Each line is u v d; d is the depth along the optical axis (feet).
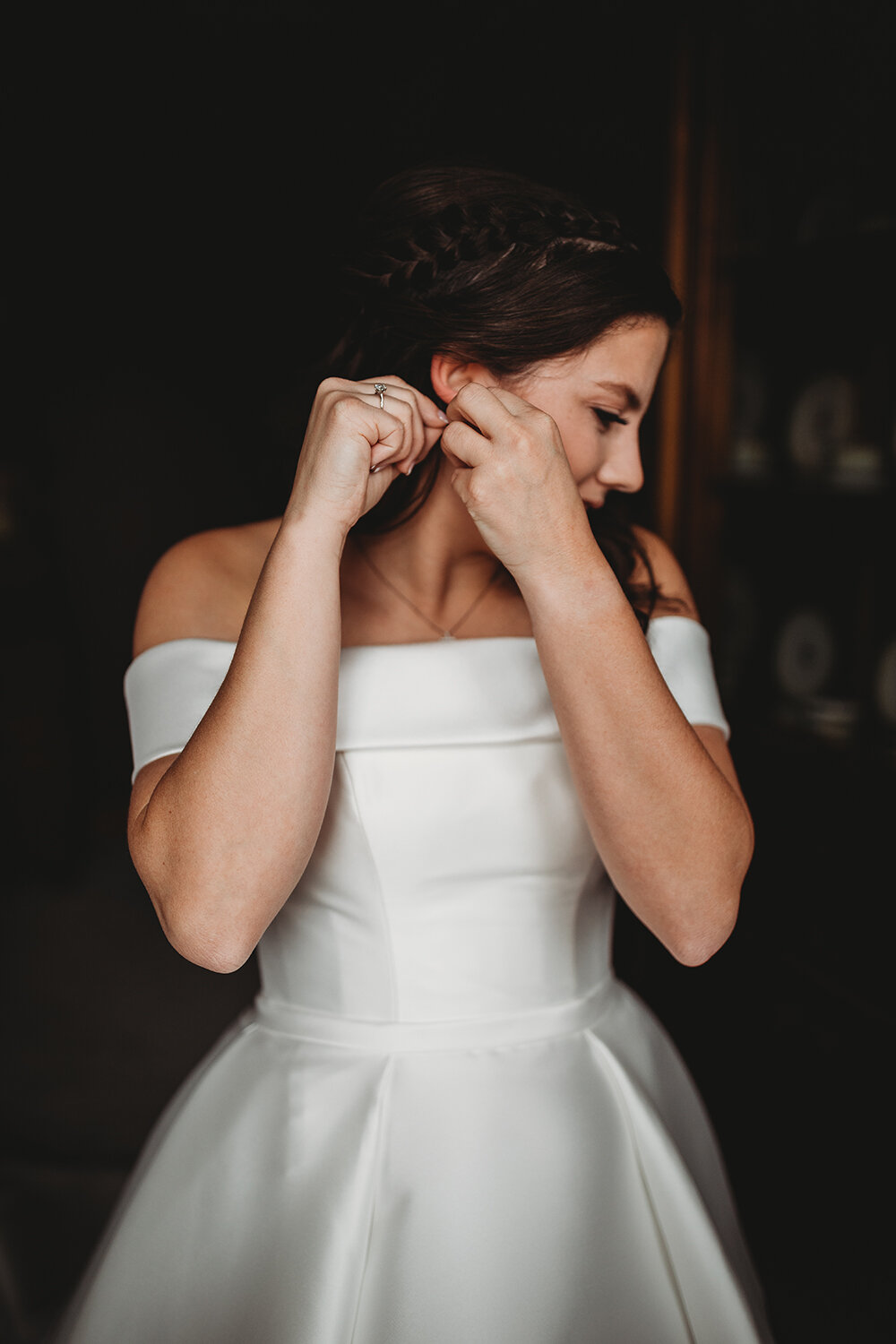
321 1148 2.94
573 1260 2.80
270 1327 2.73
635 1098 3.14
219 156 8.68
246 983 6.53
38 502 8.41
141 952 6.64
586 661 2.52
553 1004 3.22
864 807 5.78
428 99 8.15
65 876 7.29
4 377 8.27
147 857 2.63
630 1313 2.84
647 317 2.88
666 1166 3.06
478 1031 3.12
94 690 8.77
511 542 2.49
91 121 8.40
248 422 9.02
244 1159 2.99
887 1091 5.59
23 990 6.34
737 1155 6.63
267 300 8.87
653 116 6.82
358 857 3.05
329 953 3.14
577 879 3.21
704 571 6.81
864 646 5.89
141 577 8.91
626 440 3.04
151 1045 5.96
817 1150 6.11
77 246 8.63
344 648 3.22
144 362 8.86
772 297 6.41
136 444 8.82
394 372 3.12
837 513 6.03
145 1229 2.98
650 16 6.68
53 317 8.62
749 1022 6.72
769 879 6.55
